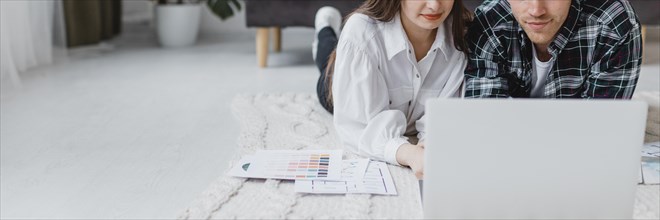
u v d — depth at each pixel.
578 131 0.91
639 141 0.91
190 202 1.32
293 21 2.75
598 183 0.93
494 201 0.96
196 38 3.75
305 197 1.27
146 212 1.27
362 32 1.46
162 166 1.54
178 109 2.08
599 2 1.35
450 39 1.49
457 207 0.97
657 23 2.62
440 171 0.95
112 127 1.87
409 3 1.37
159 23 3.44
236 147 1.67
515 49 1.42
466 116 0.91
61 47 3.02
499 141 0.92
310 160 1.45
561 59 1.41
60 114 2.02
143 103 2.16
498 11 1.42
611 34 1.35
